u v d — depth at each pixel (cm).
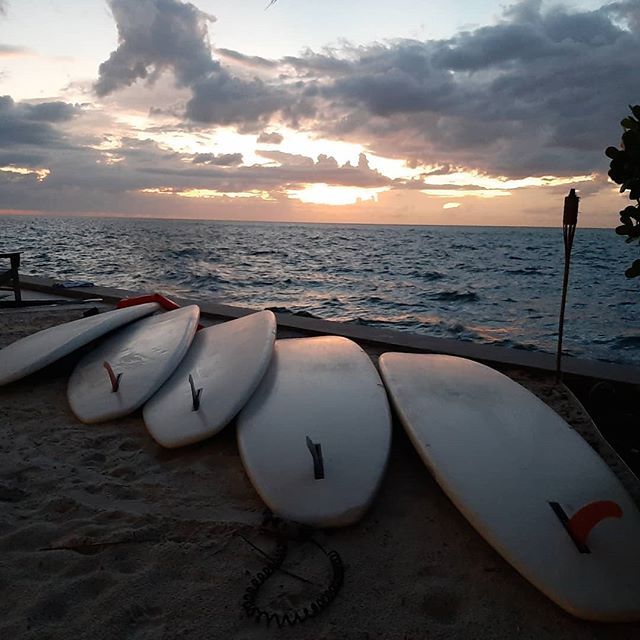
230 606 191
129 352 425
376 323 1020
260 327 414
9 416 359
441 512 247
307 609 188
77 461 296
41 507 250
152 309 515
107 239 4791
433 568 210
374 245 5003
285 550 217
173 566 210
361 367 363
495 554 217
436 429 282
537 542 208
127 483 274
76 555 215
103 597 194
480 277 1973
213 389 341
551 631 180
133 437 325
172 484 272
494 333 941
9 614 186
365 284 1698
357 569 209
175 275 1808
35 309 721
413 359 378
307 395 323
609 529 215
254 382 335
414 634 179
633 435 350
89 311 627
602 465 262
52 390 407
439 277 1958
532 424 293
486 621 185
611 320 1073
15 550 219
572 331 961
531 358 467
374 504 252
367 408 309
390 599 195
